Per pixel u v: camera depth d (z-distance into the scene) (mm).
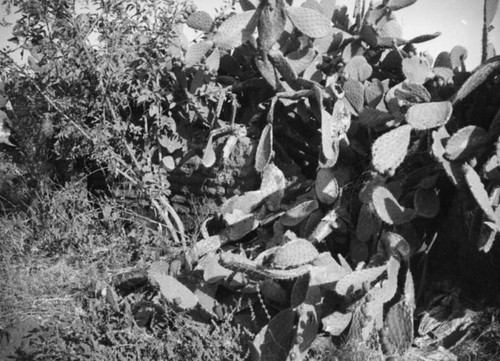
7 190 5293
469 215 3361
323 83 4555
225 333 3303
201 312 3572
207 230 4516
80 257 4168
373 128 3943
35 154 4984
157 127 4531
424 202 3455
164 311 3549
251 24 4156
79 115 4348
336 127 3783
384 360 3244
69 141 4574
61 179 5168
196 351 3199
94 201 4969
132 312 3615
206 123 4613
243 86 4578
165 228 4598
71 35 4188
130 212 4629
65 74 4230
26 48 4277
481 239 3164
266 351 3225
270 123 4086
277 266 3250
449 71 3904
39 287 3941
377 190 3355
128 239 4430
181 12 4465
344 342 3330
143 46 4293
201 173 4590
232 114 4438
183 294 3461
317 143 4453
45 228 4570
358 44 4555
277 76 4309
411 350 3330
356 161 4059
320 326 3496
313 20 4059
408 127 3377
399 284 3461
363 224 3570
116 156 4328
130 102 4754
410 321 3238
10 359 3287
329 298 3410
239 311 3617
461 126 3676
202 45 4375
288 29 4469
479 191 3170
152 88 4457
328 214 3727
